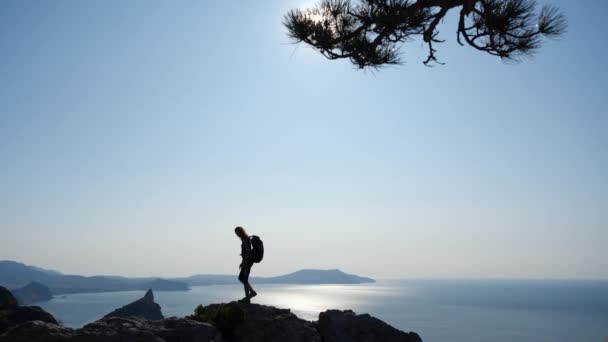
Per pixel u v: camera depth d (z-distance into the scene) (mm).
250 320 14359
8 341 11336
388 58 11672
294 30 11359
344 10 10914
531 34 10656
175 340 12656
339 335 14125
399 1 10297
